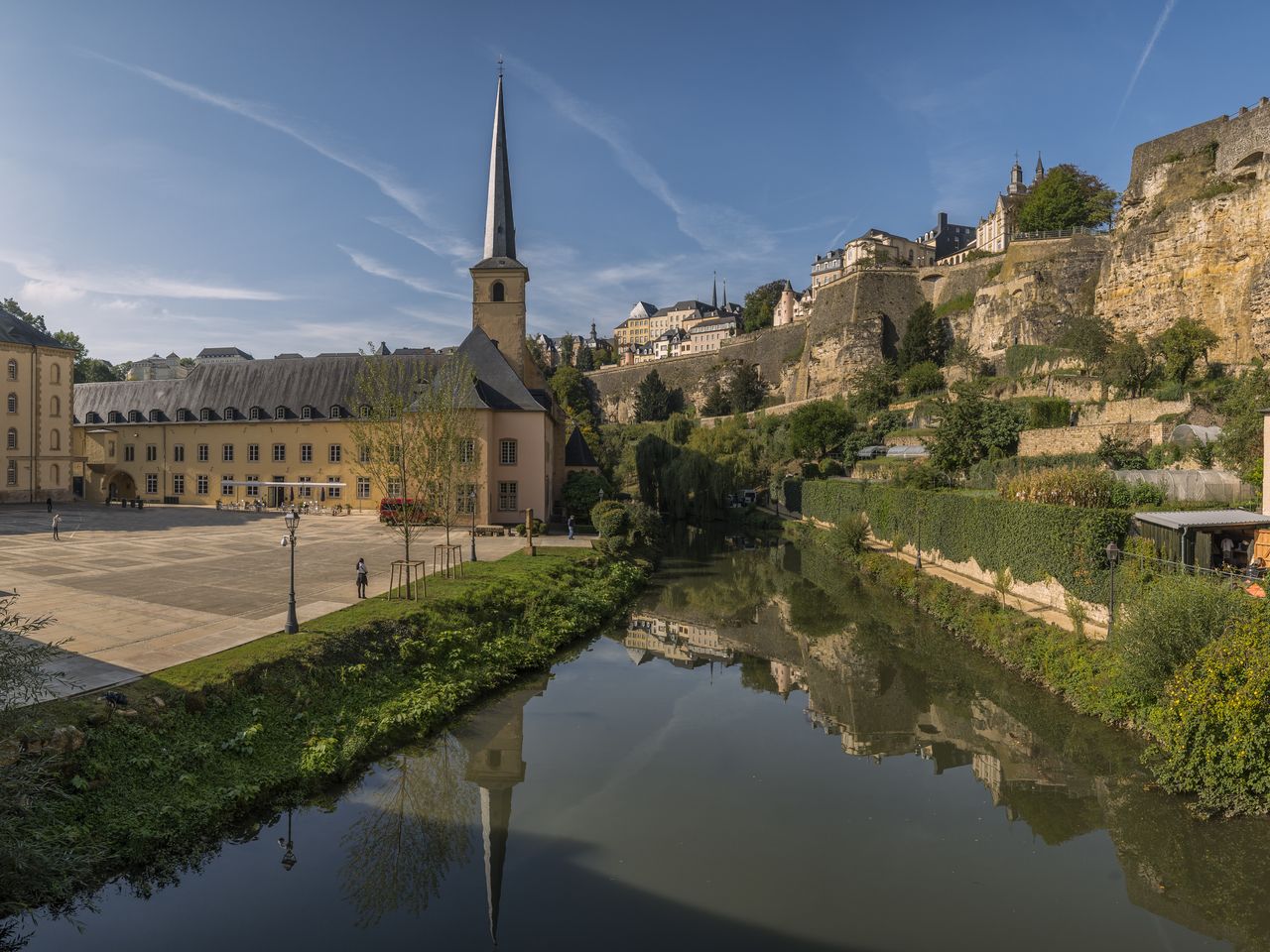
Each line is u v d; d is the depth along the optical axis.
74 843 10.75
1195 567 18.45
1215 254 54.72
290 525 18.59
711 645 26.36
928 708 19.64
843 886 11.38
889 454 64.62
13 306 79.19
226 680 15.21
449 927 10.27
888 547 41.69
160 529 42.53
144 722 13.36
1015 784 15.00
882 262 109.06
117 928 10.10
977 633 24.08
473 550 32.22
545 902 10.91
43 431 61.25
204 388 61.19
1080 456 37.25
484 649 22.02
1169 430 37.72
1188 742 13.63
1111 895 11.10
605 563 35.75
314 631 18.97
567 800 14.23
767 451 86.50
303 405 57.59
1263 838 12.21
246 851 12.15
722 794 14.57
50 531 40.62
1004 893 11.17
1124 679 16.36
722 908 10.77
